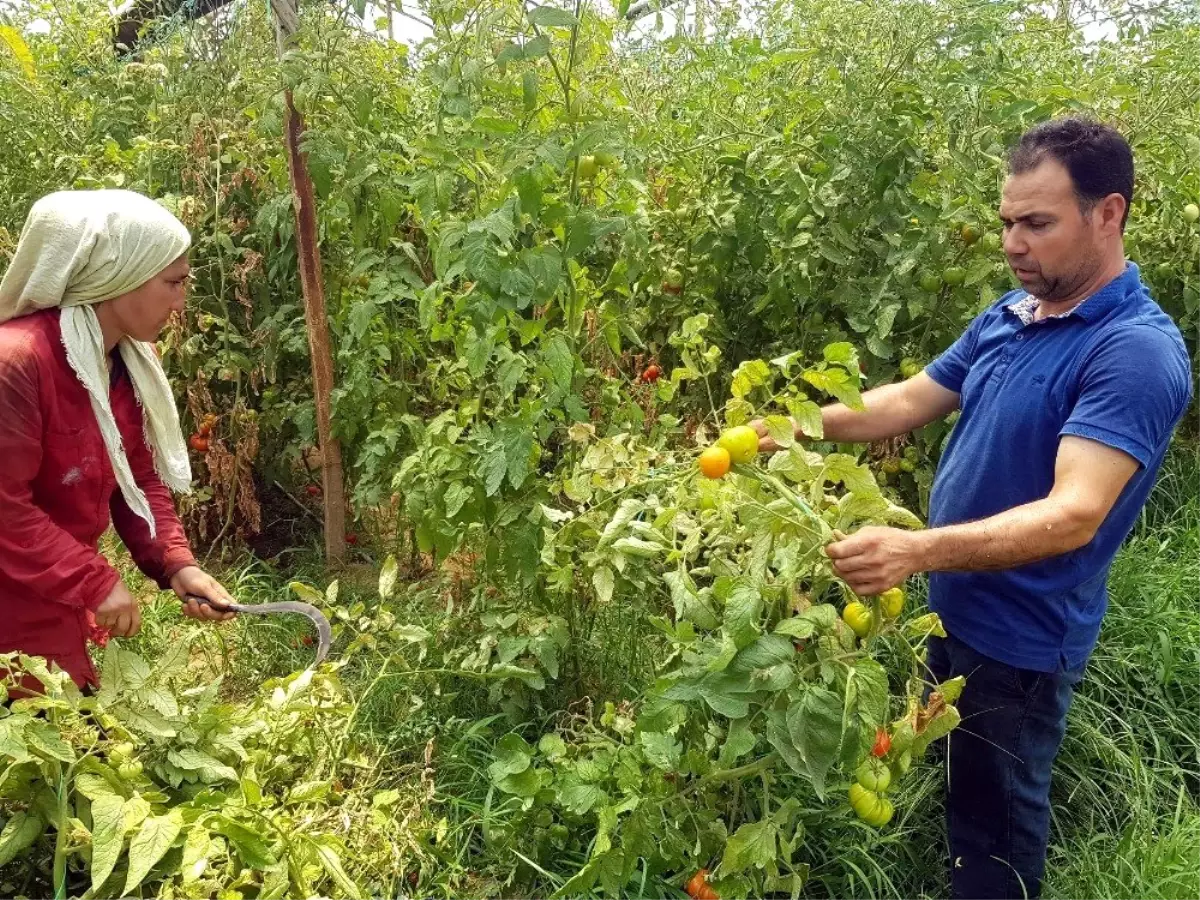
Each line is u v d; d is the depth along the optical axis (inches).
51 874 71.4
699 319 83.8
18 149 163.8
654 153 143.5
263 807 69.5
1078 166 70.5
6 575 76.5
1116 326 71.7
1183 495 158.1
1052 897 90.0
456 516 104.7
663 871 88.4
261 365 150.2
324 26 130.1
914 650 71.1
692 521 77.6
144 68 161.3
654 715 71.8
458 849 93.0
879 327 121.1
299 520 168.2
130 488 83.6
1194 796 106.2
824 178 128.3
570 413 100.2
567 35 95.1
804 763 62.3
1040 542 67.3
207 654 123.4
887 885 90.3
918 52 128.0
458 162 102.8
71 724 67.3
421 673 103.8
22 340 74.1
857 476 68.0
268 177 153.3
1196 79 153.3
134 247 76.0
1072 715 109.9
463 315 113.5
